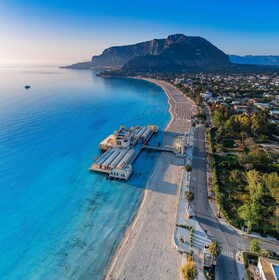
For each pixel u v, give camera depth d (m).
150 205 64.38
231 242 49.94
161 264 45.53
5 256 49.62
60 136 120.38
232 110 153.38
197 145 106.25
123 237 53.75
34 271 46.12
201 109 166.12
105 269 45.72
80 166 88.81
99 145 103.81
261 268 40.09
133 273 43.88
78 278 44.22
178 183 75.19
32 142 111.19
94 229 56.69
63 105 186.75
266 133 114.94
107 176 81.12
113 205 65.69
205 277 41.44
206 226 54.94
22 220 60.25
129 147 101.38
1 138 114.62
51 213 62.78
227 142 107.88
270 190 64.31
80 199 68.75
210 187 71.62
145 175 81.50
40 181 78.19
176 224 55.72
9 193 71.56
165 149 101.25
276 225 52.00
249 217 52.28
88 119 151.75
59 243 52.75
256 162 80.50
